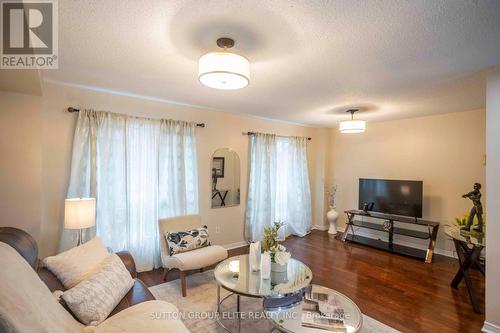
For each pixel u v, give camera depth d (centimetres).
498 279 213
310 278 225
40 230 258
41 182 258
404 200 423
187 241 306
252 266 242
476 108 366
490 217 217
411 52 190
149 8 141
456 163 395
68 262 182
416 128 438
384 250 421
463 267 275
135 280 213
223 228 420
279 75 240
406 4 134
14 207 242
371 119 460
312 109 386
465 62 206
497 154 214
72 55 203
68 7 138
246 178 448
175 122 351
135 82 271
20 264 130
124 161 310
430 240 384
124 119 312
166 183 345
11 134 240
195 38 174
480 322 230
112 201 301
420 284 303
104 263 193
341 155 551
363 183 479
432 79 246
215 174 406
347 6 136
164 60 212
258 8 140
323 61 208
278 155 494
